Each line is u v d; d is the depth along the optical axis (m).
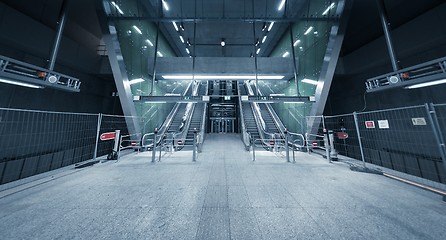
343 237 1.85
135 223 2.13
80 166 4.82
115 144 5.97
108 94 10.95
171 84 12.18
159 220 2.20
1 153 5.66
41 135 6.90
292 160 5.84
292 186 3.41
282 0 9.41
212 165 5.16
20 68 3.51
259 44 14.12
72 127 8.17
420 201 2.69
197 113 13.05
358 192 3.09
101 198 2.85
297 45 9.98
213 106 20.20
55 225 2.07
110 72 9.46
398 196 2.89
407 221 2.13
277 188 3.31
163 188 3.32
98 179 3.86
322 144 8.89
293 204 2.64
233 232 1.95
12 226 2.03
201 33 12.80
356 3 7.25
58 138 7.51
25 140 6.32
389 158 8.01
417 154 7.00
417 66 3.62
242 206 2.58
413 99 7.26
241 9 10.21
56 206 2.55
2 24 5.54
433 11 6.20
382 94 8.60
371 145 8.98
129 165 5.17
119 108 11.88
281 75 9.80
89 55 8.88
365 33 8.86
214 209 2.49
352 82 10.29
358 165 4.99
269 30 11.65
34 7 6.43
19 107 6.29
